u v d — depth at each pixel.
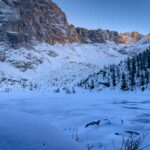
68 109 44.19
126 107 46.00
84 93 134.62
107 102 64.94
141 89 115.69
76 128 18.66
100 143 13.57
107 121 19.80
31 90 188.00
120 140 14.07
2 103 67.44
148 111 36.09
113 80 135.38
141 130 17.67
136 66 149.75
